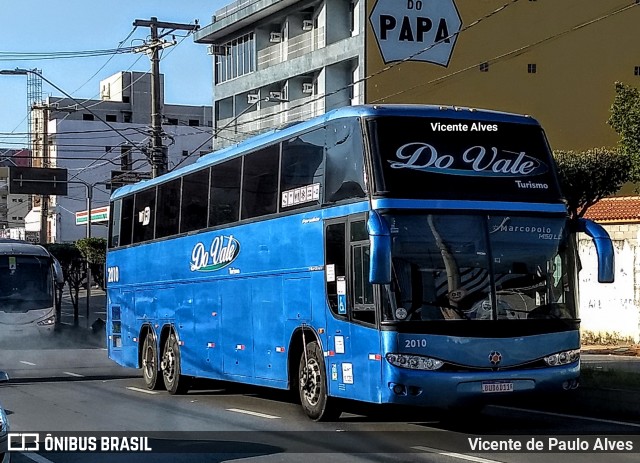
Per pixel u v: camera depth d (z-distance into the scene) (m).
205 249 16.94
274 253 14.21
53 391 18.84
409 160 11.59
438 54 41.38
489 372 11.17
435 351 11.05
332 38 42.81
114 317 22.08
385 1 40.72
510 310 11.40
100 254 46.66
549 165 12.17
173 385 18.17
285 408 15.62
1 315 32.53
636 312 24.00
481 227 11.51
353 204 11.87
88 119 86.31
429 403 11.02
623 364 18.70
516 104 42.44
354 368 11.78
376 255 10.73
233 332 15.67
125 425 13.51
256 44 48.81
